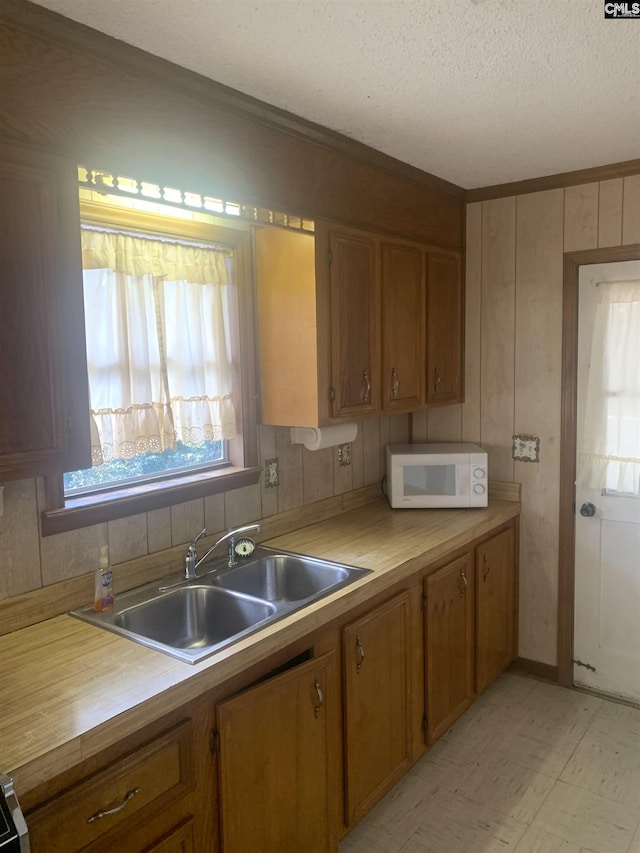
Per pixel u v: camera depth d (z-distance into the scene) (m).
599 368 2.95
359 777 2.16
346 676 2.07
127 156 1.69
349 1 1.46
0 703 1.42
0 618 1.75
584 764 2.57
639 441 2.87
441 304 3.08
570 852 2.12
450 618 2.67
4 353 1.44
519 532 3.25
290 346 2.40
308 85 1.92
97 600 1.91
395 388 2.76
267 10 1.50
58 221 1.53
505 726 2.84
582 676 3.14
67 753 1.27
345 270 2.45
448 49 1.71
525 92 2.00
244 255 2.40
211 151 1.91
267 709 1.76
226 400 2.38
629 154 2.66
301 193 2.23
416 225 2.87
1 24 1.42
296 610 1.90
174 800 1.54
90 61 1.59
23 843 1.09
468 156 2.65
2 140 1.42
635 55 1.75
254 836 1.75
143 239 2.06
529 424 3.17
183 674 1.53
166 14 1.51
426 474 3.04
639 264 2.82
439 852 2.14
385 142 2.45
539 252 3.06
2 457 1.45
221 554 2.40
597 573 3.06
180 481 2.26
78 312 1.58
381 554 2.41
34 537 1.83
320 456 2.89
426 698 2.54
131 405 2.04
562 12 1.52
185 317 2.21
